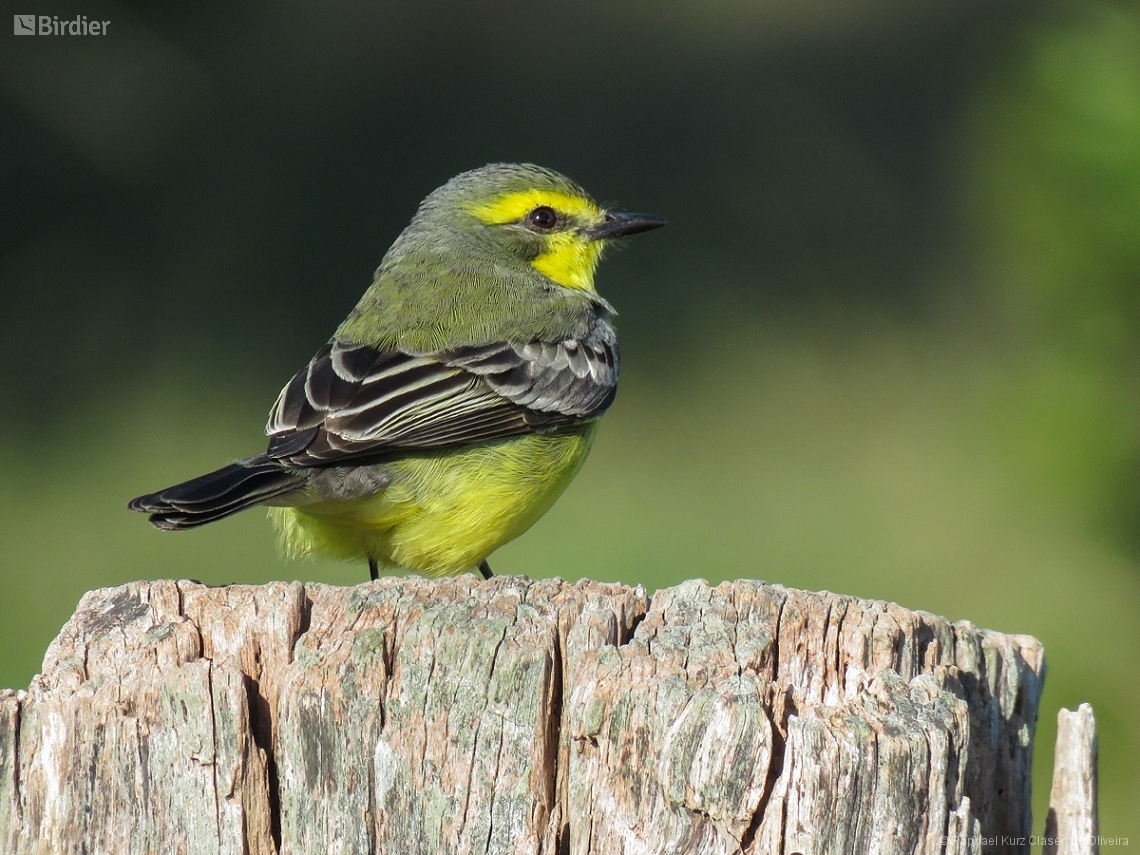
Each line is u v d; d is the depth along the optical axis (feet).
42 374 67.82
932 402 68.80
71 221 74.38
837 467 64.03
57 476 61.05
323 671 16.80
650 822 16.44
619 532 58.65
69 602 51.75
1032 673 21.02
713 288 77.82
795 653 18.11
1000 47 92.32
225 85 82.17
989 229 39.83
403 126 84.33
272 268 74.43
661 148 86.38
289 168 79.36
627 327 74.95
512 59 90.89
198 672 16.69
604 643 17.54
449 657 16.90
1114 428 35.81
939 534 57.41
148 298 71.97
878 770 16.24
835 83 93.76
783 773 16.31
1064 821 20.98
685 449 65.77
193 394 67.00
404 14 89.35
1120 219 34.81
